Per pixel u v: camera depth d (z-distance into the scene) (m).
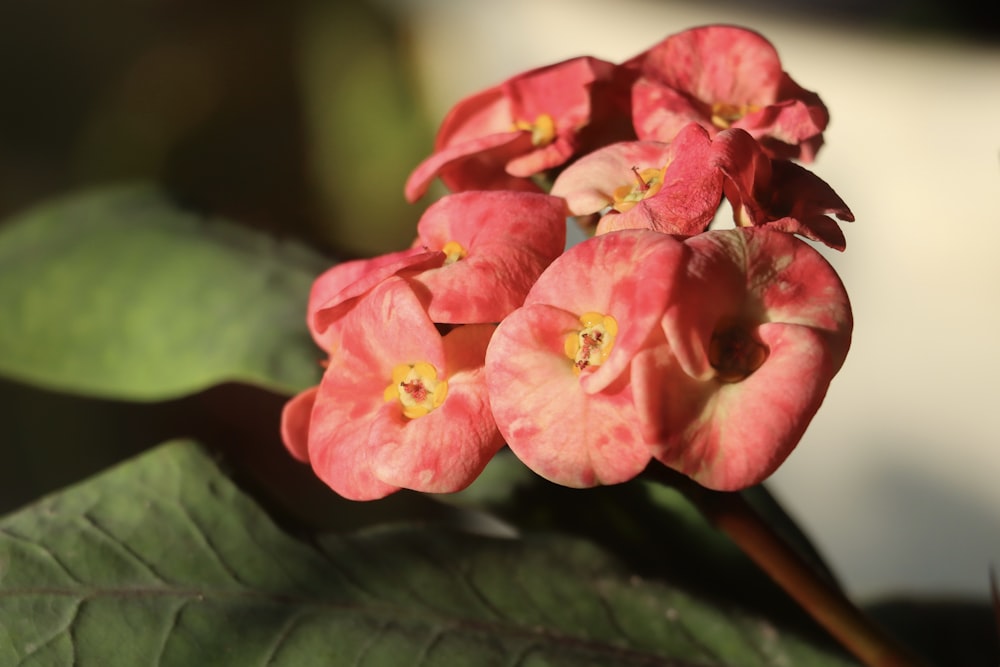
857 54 0.92
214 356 0.48
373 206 1.42
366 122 1.43
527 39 1.18
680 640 0.41
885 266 0.90
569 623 0.41
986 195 0.86
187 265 0.52
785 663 0.41
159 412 1.18
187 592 0.40
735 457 0.33
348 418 0.36
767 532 0.39
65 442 1.18
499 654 0.40
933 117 0.88
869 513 0.90
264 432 1.14
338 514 1.06
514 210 0.36
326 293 0.38
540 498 0.45
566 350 0.34
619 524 0.45
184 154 1.44
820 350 0.33
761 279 0.34
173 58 1.50
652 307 0.33
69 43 1.50
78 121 1.47
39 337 0.51
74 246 0.53
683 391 0.33
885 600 0.50
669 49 0.39
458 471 0.34
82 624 0.39
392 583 0.41
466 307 0.35
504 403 0.34
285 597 0.40
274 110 1.47
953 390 0.88
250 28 1.50
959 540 0.86
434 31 1.41
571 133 0.39
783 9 0.97
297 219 1.43
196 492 0.41
